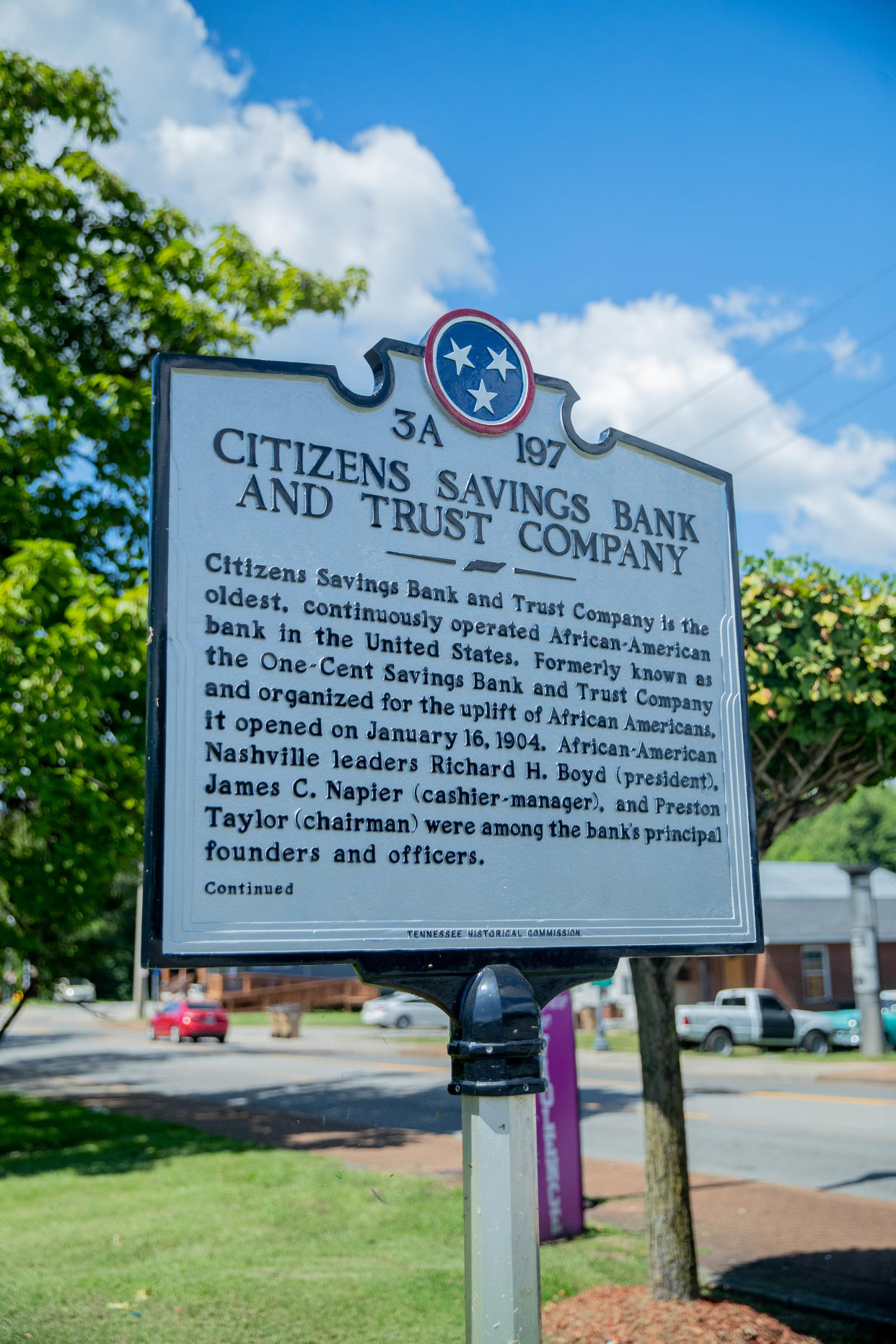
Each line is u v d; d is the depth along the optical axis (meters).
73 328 12.87
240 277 12.87
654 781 4.00
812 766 6.11
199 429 3.35
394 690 3.51
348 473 3.56
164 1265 6.56
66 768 9.97
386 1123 13.56
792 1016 23.31
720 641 4.30
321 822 3.30
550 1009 7.52
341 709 3.41
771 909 30.52
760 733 6.02
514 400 3.91
